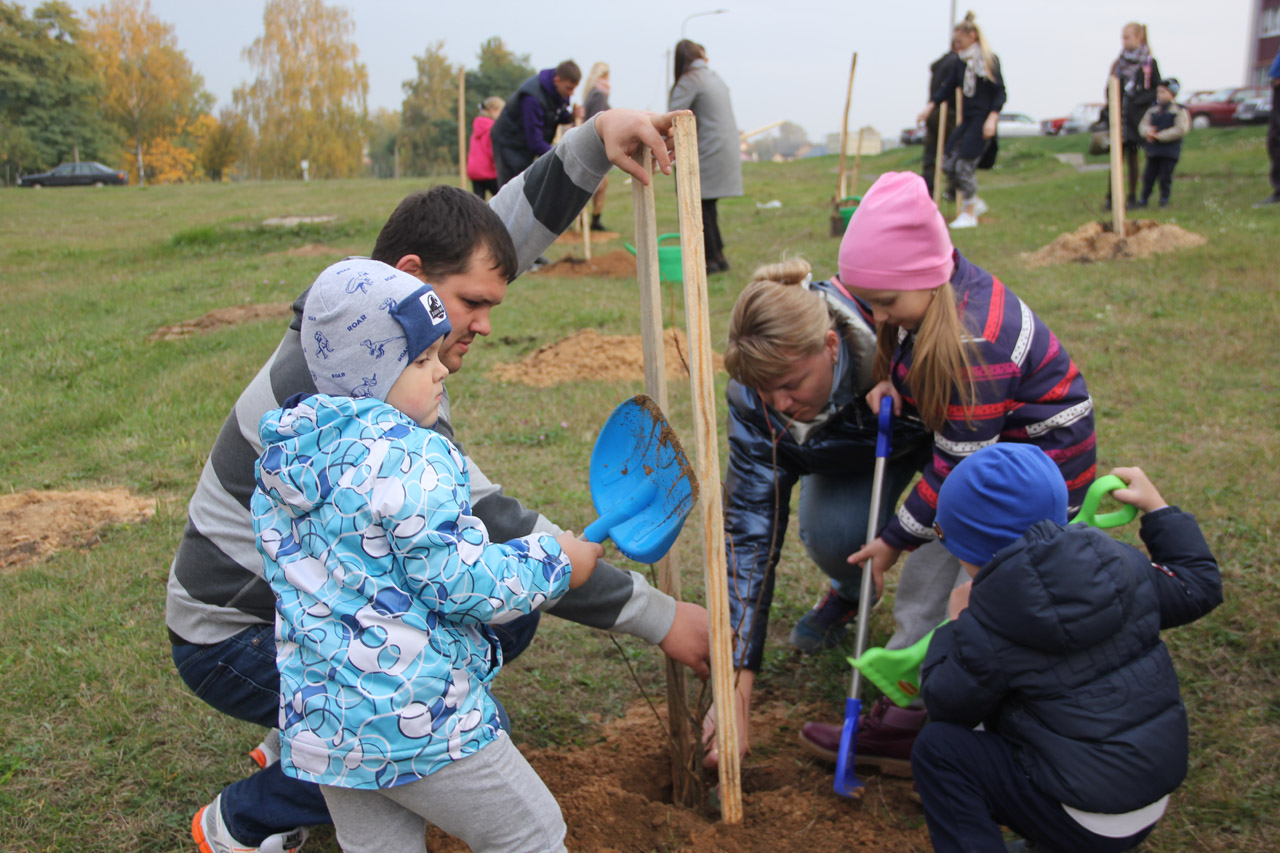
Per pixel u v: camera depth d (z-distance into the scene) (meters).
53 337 7.94
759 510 2.85
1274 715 2.70
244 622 2.13
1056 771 1.97
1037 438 2.53
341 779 1.75
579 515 4.29
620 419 2.25
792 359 2.42
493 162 11.64
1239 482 4.09
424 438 1.77
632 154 2.23
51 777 2.64
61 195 27.30
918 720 2.64
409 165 91.06
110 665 3.14
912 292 2.38
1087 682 1.98
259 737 2.83
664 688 3.13
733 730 2.30
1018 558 1.98
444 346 2.10
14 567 3.94
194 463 5.10
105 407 5.96
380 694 1.72
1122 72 12.04
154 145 80.44
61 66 72.94
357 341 1.75
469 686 1.82
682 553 4.04
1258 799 2.40
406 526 1.70
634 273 10.40
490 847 1.88
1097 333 6.50
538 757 2.78
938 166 12.05
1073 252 9.00
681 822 2.40
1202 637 3.05
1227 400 5.15
